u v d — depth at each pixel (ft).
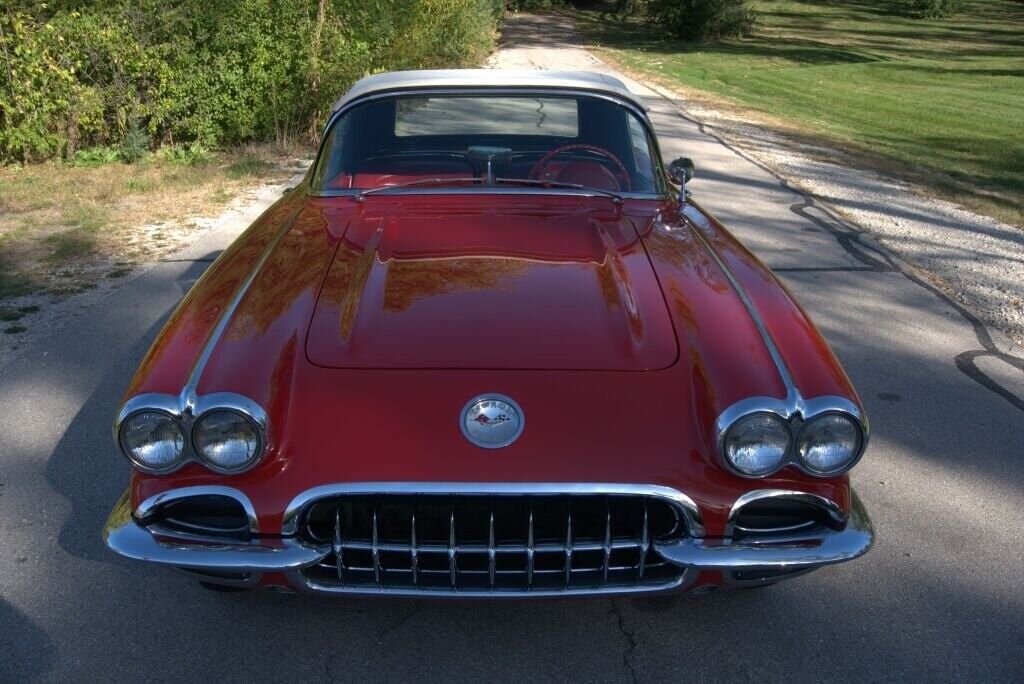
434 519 7.30
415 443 7.12
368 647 8.21
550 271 8.95
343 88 33.73
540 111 11.58
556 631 8.47
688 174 12.00
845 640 8.38
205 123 32.22
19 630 8.27
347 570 7.40
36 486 10.56
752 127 44.19
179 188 26.68
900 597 8.99
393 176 11.40
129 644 8.15
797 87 70.08
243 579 7.38
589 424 7.23
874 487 11.05
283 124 33.86
